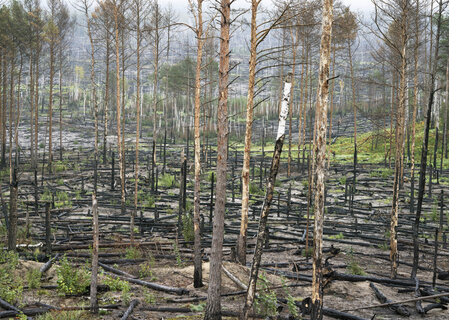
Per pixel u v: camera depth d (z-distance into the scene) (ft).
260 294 26.08
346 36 70.38
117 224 55.88
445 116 125.49
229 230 59.00
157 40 98.32
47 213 39.63
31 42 111.75
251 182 99.60
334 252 42.80
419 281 38.37
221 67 26.53
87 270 33.65
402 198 84.74
